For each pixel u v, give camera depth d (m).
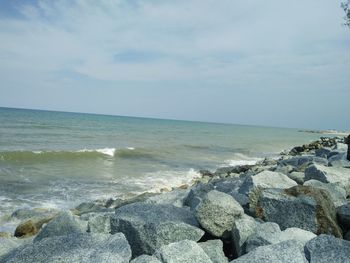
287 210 5.32
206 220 5.10
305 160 14.55
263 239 4.48
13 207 11.59
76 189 14.81
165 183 17.16
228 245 5.15
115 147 31.52
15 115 81.69
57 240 4.57
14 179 15.82
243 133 97.62
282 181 7.71
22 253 4.28
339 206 5.83
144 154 28.53
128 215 5.36
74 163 21.88
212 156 32.06
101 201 12.64
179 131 75.19
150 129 73.38
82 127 58.56
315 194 5.38
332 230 5.03
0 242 5.59
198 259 4.10
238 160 30.30
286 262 3.82
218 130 105.19
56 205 12.25
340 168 9.09
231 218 5.11
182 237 4.87
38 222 9.19
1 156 21.19
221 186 9.92
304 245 4.38
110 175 18.53
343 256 3.96
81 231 5.77
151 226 4.83
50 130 45.53
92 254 4.11
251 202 6.21
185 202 8.47
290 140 75.00
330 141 35.47
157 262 3.93
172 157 28.48
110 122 93.25
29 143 30.02
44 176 17.03
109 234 4.97
